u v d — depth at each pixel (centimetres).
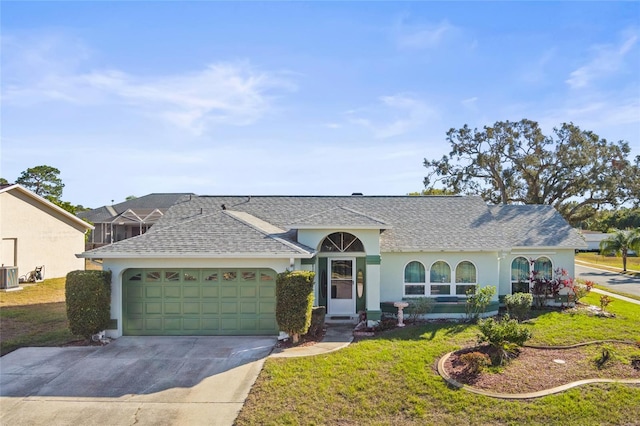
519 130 3747
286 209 2095
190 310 1444
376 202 2162
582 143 3519
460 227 1898
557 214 2270
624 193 3559
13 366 1164
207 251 1395
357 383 1024
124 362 1191
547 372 1064
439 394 964
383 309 1727
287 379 1051
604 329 1466
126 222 4266
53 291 2280
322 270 1717
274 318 1441
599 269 3991
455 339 1356
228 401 965
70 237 2914
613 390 960
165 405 949
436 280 1769
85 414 913
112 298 1415
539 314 1748
